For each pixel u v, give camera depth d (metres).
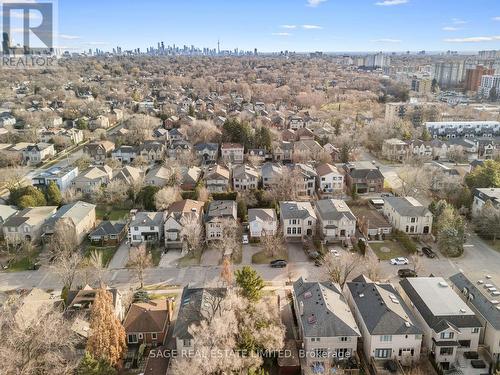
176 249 90.75
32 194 107.12
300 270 82.06
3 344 53.66
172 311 69.94
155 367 56.94
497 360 59.00
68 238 87.56
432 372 57.25
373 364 57.84
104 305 56.31
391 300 64.56
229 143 157.75
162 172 124.75
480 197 103.00
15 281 79.69
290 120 197.38
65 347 58.06
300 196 116.81
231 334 55.34
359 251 87.88
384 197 109.69
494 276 77.94
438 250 89.62
